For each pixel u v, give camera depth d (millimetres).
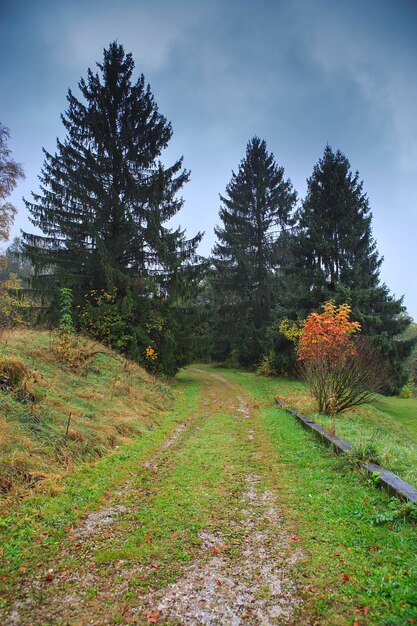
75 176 18297
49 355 10789
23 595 3174
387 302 22688
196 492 5520
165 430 9438
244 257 29609
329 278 22781
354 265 22812
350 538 4000
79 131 19312
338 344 11273
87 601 3125
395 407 20031
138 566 3645
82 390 9750
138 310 17766
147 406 11414
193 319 19859
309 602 3068
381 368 11375
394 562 3508
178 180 19859
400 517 4309
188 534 4289
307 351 12078
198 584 3359
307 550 3859
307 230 22859
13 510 4605
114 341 16672
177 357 19344
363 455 6137
